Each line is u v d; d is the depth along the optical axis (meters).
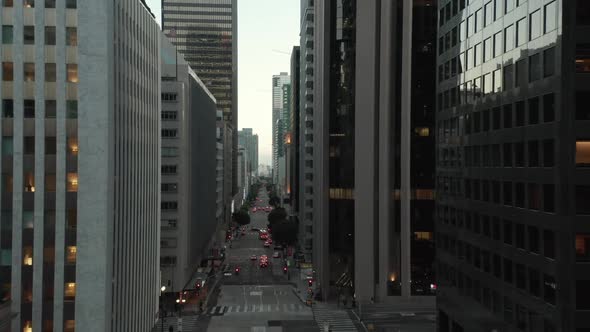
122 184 61.34
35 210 55.16
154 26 79.62
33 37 55.47
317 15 118.69
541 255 39.34
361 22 97.31
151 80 77.50
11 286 55.06
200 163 129.38
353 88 99.50
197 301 100.88
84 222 55.06
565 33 36.06
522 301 42.41
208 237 148.62
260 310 93.56
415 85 95.44
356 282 97.62
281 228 156.62
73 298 55.19
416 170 95.44
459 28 58.09
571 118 35.88
